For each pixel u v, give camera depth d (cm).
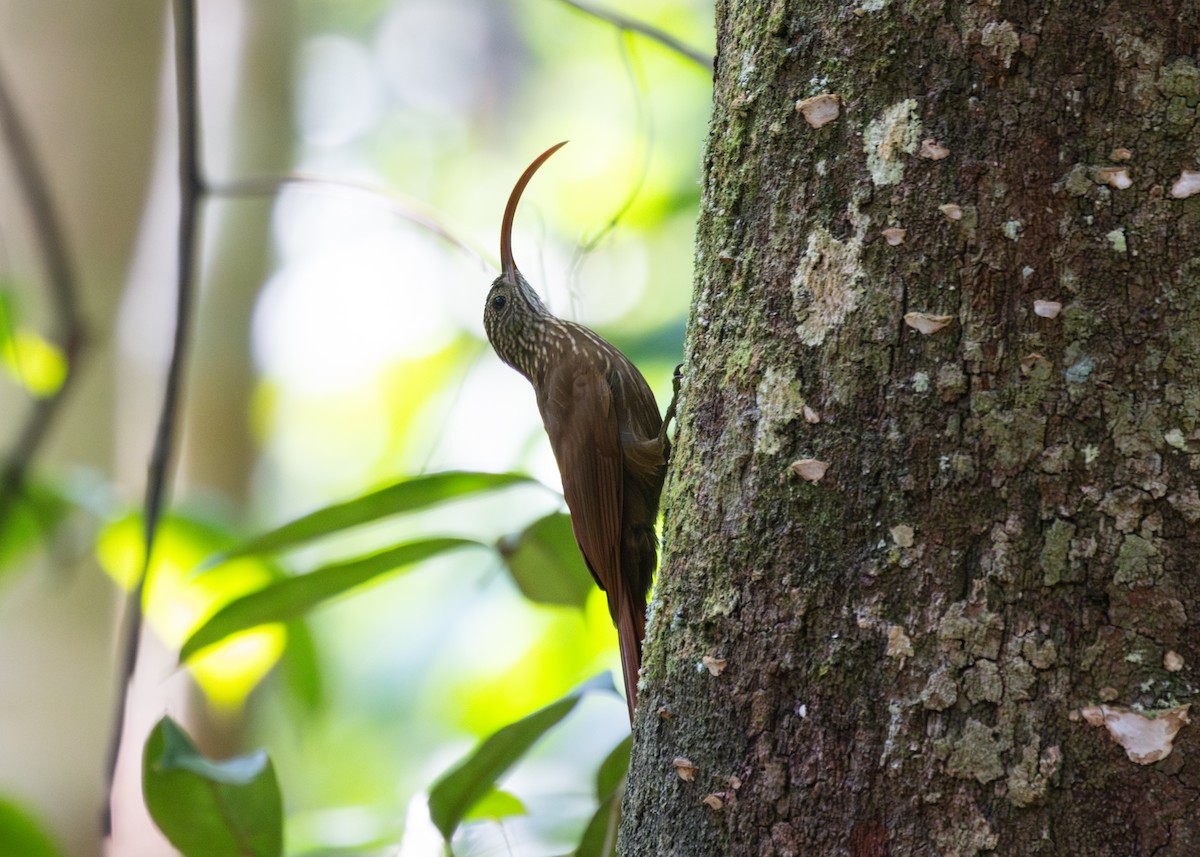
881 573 385
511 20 2583
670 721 426
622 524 704
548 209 2072
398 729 1764
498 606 1742
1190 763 348
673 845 414
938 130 396
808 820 384
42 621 1060
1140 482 363
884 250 399
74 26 1101
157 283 1262
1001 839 357
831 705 386
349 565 595
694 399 450
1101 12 383
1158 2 382
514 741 565
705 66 705
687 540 436
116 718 640
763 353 420
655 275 1573
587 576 693
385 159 2550
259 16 1691
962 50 395
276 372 2005
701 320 453
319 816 898
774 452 411
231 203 1616
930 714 371
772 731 396
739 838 396
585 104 2531
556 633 1305
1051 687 360
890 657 379
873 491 390
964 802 362
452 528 1752
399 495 582
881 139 404
